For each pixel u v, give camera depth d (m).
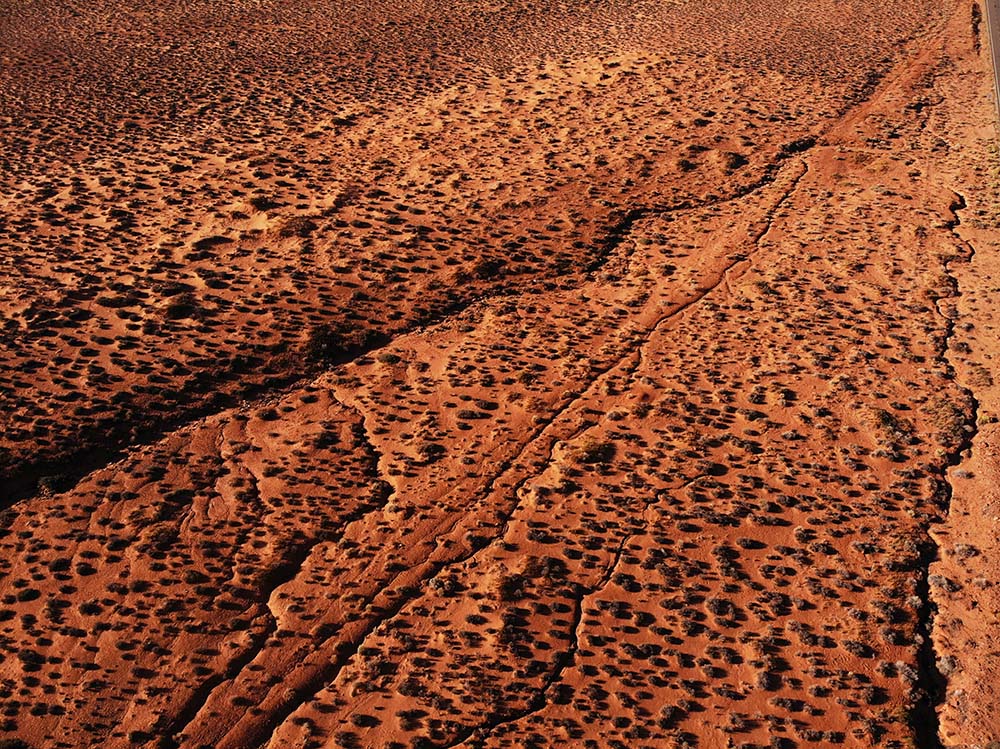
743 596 15.57
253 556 16.30
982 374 20.22
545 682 14.22
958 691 14.01
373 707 13.85
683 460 18.34
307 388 20.59
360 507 17.39
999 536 16.36
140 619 15.09
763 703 13.88
